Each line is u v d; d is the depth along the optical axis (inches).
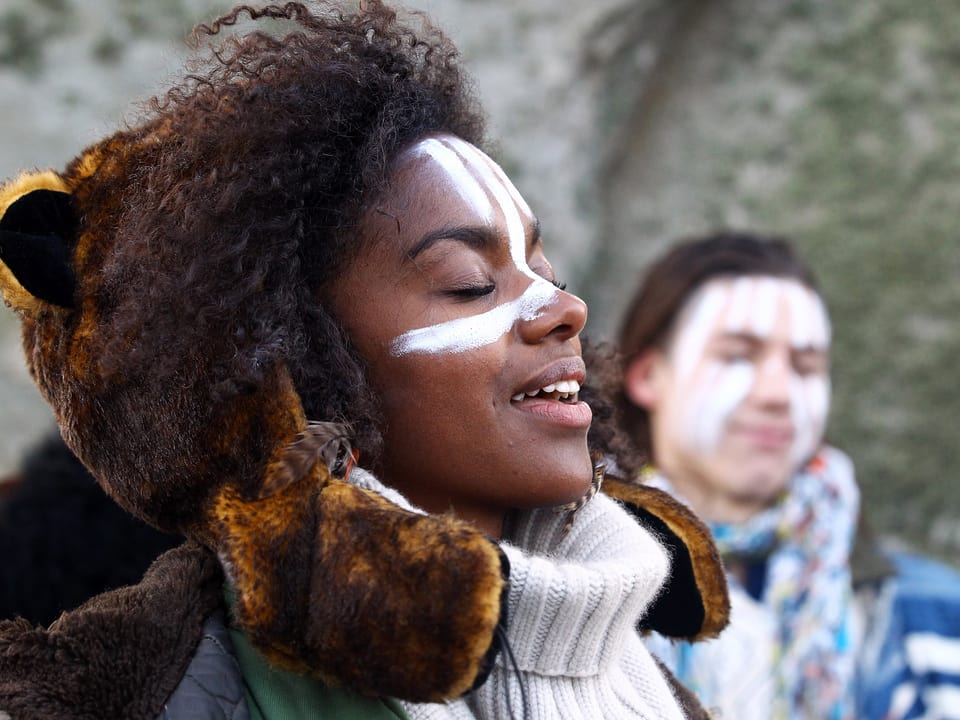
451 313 55.9
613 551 58.2
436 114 60.7
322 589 47.1
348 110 57.2
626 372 123.0
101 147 55.4
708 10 195.9
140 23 168.4
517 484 56.0
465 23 182.9
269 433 50.2
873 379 195.2
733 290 118.6
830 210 196.4
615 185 199.3
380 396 56.2
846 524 116.4
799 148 197.3
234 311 50.9
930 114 196.1
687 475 118.6
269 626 47.9
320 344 54.6
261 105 54.6
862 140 196.4
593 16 185.9
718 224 197.8
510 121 183.5
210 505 50.3
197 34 60.6
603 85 191.3
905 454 194.1
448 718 53.2
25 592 85.7
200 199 52.3
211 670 50.9
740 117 197.9
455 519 47.9
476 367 55.6
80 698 48.2
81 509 86.6
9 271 51.9
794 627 112.3
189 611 51.6
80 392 52.1
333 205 56.2
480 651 45.8
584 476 56.7
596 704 56.2
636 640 63.0
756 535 114.9
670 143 199.5
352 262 56.2
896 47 196.1
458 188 57.4
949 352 194.4
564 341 57.4
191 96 55.8
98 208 53.6
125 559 86.3
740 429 116.0
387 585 46.4
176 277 51.3
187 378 50.5
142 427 51.1
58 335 52.6
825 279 195.8
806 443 117.2
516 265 57.7
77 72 165.3
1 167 159.3
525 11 185.9
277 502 49.1
